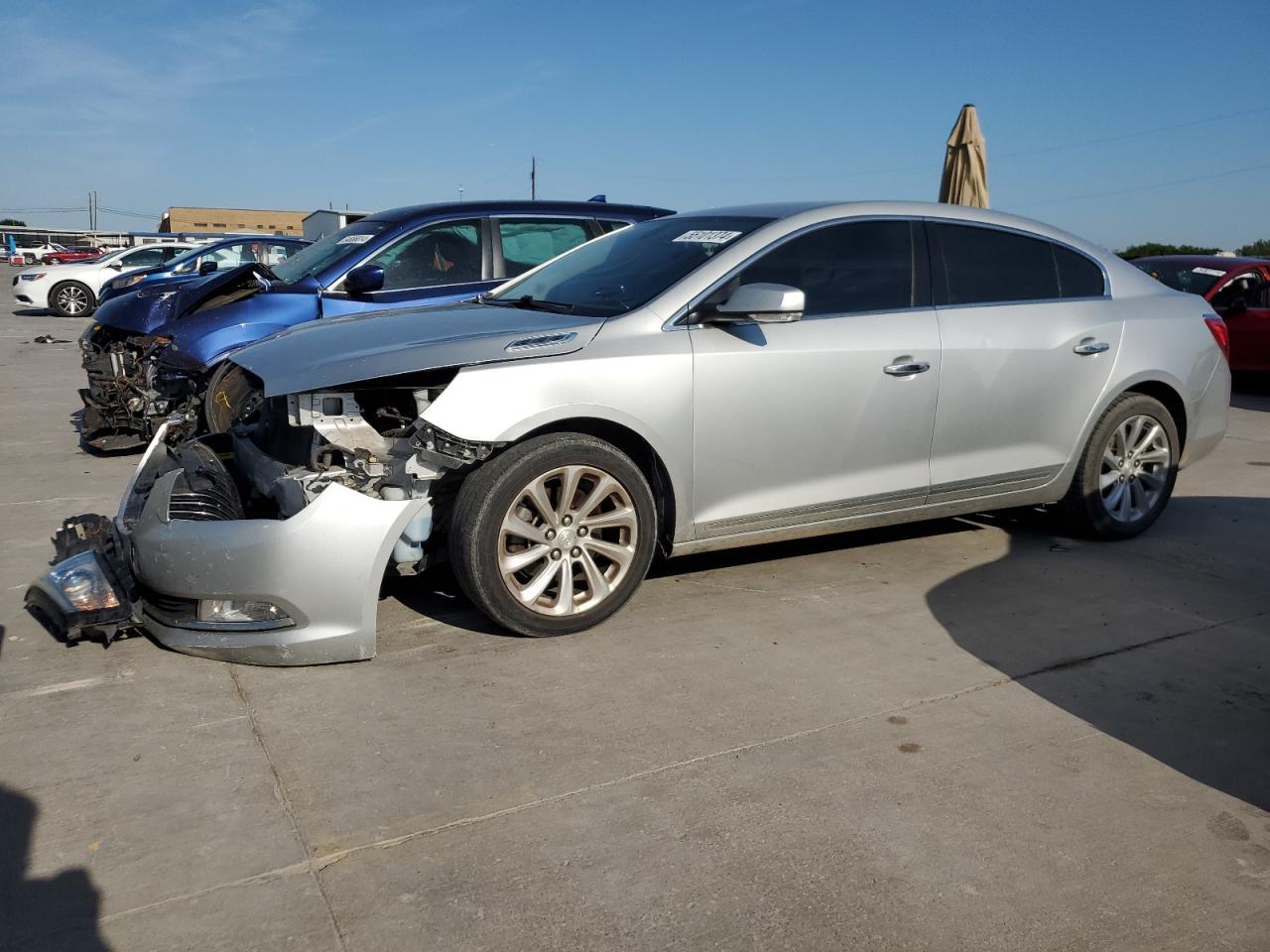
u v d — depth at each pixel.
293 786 2.69
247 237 13.85
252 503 3.83
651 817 2.59
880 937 2.18
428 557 3.62
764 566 4.60
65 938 2.11
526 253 6.80
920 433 4.32
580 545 3.64
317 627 3.27
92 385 6.96
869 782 2.78
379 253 6.43
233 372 5.22
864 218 4.34
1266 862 2.48
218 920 2.17
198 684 3.27
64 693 3.19
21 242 66.50
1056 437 4.74
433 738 2.96
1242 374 10.46
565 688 3.30
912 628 3.90
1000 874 2.40
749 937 2.17
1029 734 3.08
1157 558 4.86
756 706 3.21
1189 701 3.33
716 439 3.84
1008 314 4.55
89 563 3.47
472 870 2.36
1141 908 2.29
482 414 3.38
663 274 4.03
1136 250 29.09
